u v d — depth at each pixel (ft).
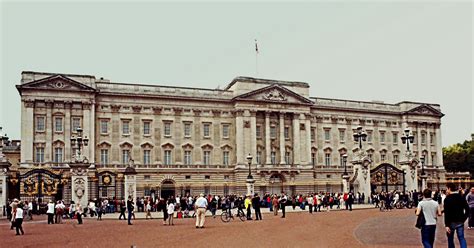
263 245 86.07
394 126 408.67
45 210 209.05
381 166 225.56
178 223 150.30
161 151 326.85
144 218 181.47
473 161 485.56
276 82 360.07
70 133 300.40
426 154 415.23
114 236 110.63
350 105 392.27
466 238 88.48
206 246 86.89
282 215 174.40
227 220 154.61
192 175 331.36
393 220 135.03
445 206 64.39
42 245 95.25
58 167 292.40
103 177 218.18
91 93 306.96
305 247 81.71
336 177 374.43
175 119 333.01
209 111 342.44
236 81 348.18
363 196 223.51
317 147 373.81
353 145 388.78
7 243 99.86
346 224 126.21
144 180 318.04
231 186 336.49
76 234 118.21
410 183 225.35
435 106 428.15
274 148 354.95
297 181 352.28
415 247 78.43
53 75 299.38
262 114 355.15
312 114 375.25
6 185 198.08
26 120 291.99
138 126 322.75
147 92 327.06
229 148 344.90
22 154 289.33
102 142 312.09
